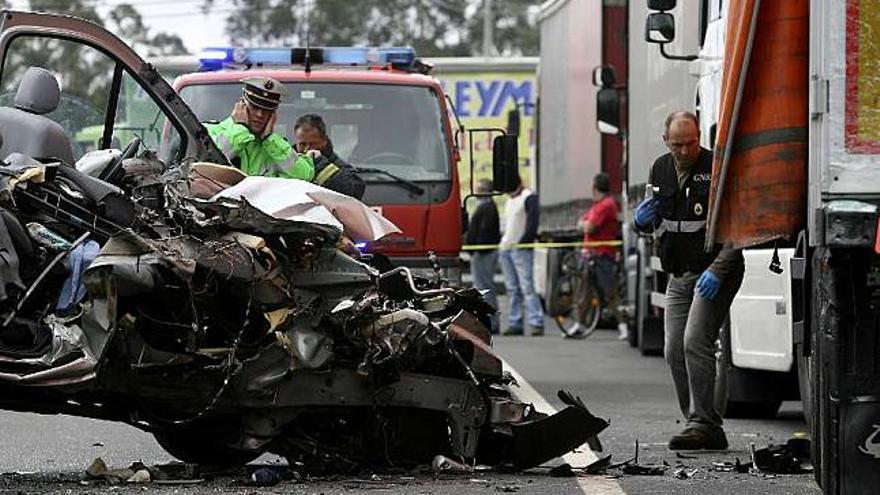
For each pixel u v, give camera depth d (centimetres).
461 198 6019
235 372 3634
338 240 3691
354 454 3862
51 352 3503
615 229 9588
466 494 3550
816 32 3028
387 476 3825
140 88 4122
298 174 4750
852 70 3006
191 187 3772
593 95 10081
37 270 3581
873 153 3003
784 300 4844
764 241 3209
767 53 3162
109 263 3453
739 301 5178
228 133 4625
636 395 6159
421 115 5969
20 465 4094
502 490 3616
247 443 3753
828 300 2995
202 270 3559
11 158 3659
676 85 6781
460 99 14138
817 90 3020
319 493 3550
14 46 3981
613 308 9669
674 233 4594
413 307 3894
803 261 3153
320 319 3688
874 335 2995
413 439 3872
